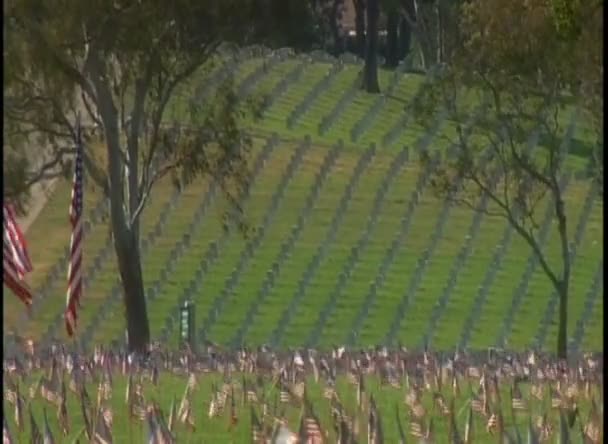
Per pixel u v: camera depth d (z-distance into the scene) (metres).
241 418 75.19
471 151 185.88
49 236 199.50
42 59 156.00
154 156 179.12
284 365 97.44
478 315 176.12
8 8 154.50
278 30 164.50
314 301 179.38
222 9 158.88
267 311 175.50
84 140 164.62
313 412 55.31
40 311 172.75
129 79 162.62
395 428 73.44
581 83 166.75
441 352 133.38
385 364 100.38
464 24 173.38
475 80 169.62
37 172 169.88
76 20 155.25
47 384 80.19
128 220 162.12
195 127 166.75
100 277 186.38
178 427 70.69
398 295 183.00
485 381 76.12
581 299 185.75
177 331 169.00
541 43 162.38
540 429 66.38
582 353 154.62
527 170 168.12
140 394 78.75
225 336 166.50
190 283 186.50
